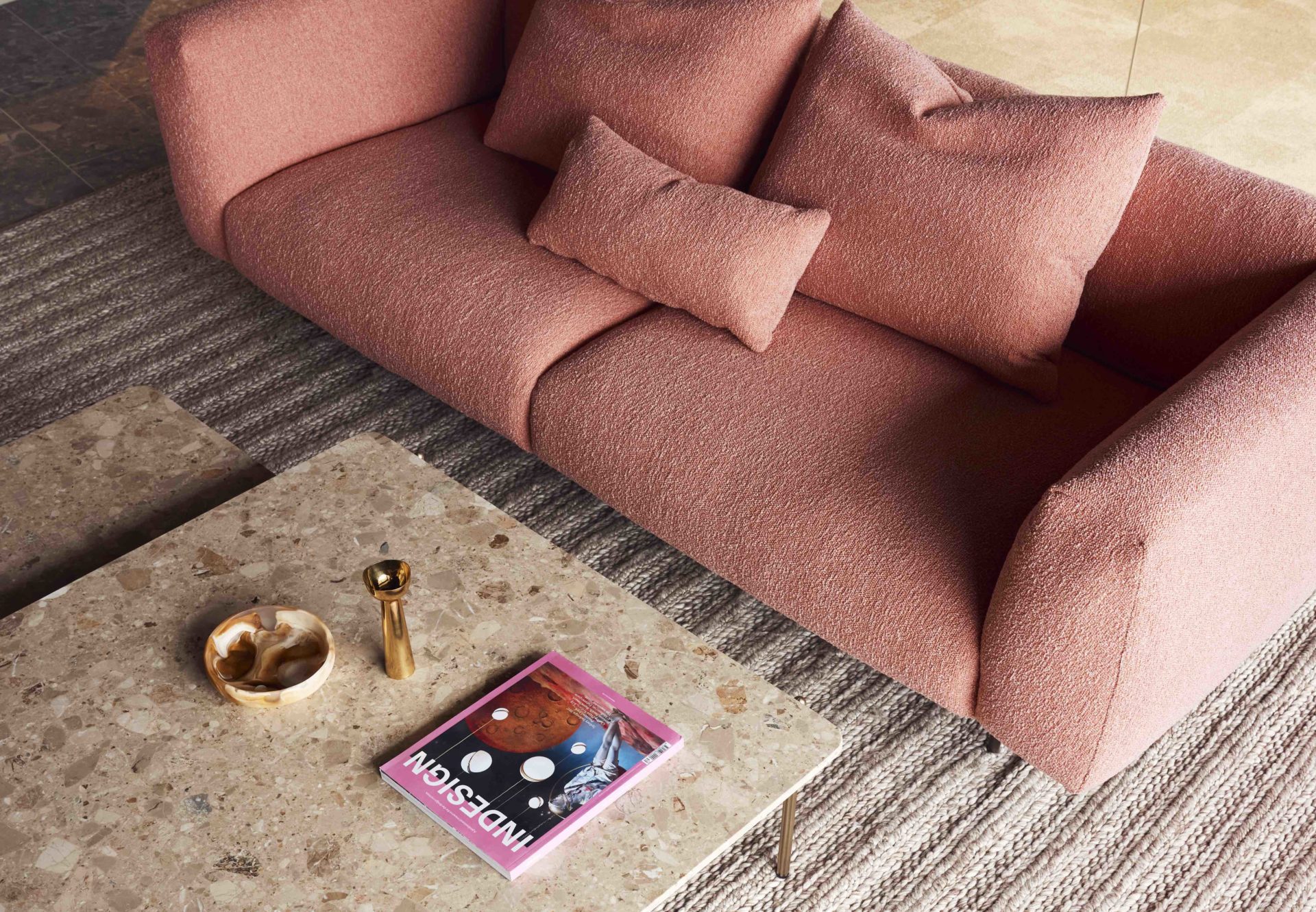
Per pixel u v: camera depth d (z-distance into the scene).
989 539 1.70
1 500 1.80
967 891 1.73
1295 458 1.59
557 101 2.36
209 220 2.47
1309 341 1.67
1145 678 1.52
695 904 1.69
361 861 1.32
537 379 2.05
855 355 2.04
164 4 4.07
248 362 2.63
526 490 2.34
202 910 1.27
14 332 2.68
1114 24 3.05
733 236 2.00
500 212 2.34
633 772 1.40
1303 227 1.87
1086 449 1.88
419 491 1.77
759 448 1.85
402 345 2.19
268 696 1.44
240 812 1.36
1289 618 2.04
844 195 2.02
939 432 1.88
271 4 2.40
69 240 2.96
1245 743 1.93
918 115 1.99
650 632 1.58
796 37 2.21
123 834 1.33
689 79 2.22
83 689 1.48
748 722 1.47
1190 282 1.97
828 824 1.80
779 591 1.79
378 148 2.54
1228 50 2.90
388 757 1.43
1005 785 1.87
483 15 2.67
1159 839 1.80
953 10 3.33
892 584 1.70
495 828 1.33
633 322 2.12
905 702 1.99
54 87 3.57
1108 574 1.45
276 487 1.76
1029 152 1.90
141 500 1.81
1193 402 1.57
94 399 2.52
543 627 1.58
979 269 1.92
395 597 1.41
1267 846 1.79
